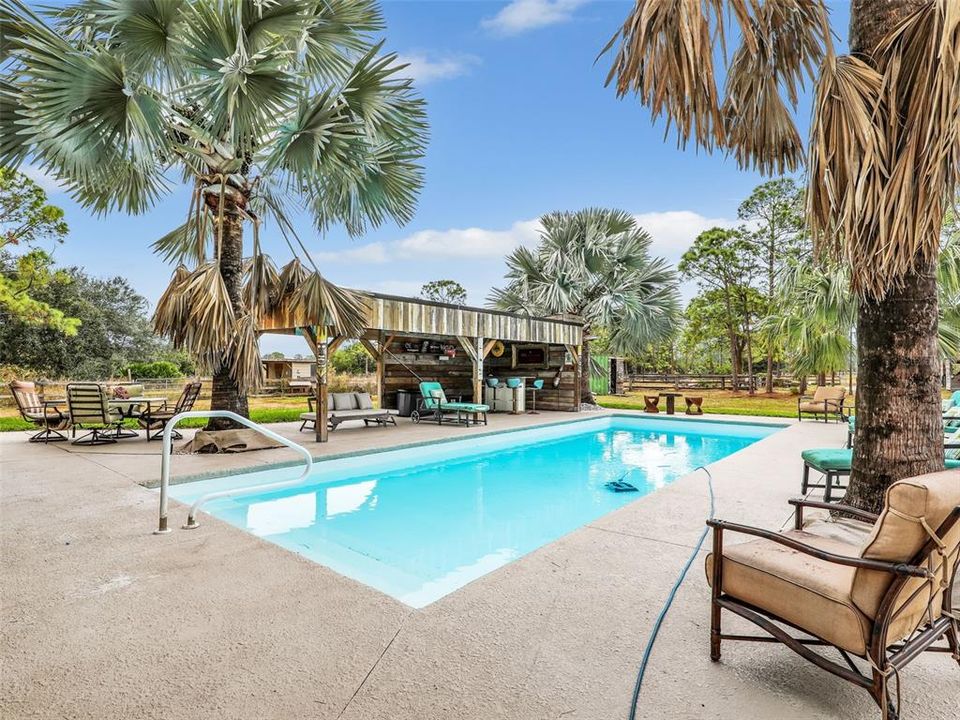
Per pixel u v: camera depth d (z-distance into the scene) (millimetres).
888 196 2432
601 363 20031
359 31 7629
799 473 5363
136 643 2033
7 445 7148
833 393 11078
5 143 5191
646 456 8336
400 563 3729
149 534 3369
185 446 6633
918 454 2883
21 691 1726
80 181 6000
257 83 5547
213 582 2619
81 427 7699
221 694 1714
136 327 24125
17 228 13320
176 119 6273
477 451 8734
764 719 1580
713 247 20344
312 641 2047
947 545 1479
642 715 1600
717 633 1891
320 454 6531
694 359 27719
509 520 4832
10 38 4590
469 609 2312
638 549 3070
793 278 10031
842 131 2521
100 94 5129
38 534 3357
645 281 14484
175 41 5750
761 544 1982
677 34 2361
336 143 6250
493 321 11180
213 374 6801
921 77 2344
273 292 8047
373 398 13938
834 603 1565
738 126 3186
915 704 1655
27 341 19500
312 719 1593
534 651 1966
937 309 2949
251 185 7039
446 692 1720
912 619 1569
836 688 1737
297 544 4105
